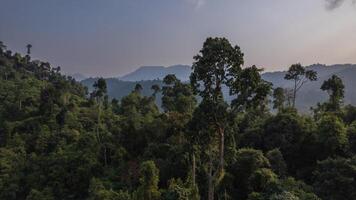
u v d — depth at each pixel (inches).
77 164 2491.4
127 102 3715.6
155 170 1594.5
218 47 1175.6
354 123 2023.9
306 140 2020.2
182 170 1877.5
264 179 1651.1
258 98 1217.4
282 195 1446.9
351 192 1542.8
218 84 1213.1
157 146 2161.7
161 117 2458.2
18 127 3501.5
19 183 2605.8
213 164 1434.5
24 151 3009.4
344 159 1667.1
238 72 1195.9
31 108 4072.3
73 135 3129.9
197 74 1210.6
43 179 2522.1
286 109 2352.4
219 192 1733.5
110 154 2546.8
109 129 3105.3
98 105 3959.2
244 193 1766.7
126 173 2186.3
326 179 1614.2
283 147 2033.7
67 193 2388.0
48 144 3083.2
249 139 2199.8
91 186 2124.8
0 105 4224.9
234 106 1230.9
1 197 2514.8
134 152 2471.7
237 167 1802.4
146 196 1551.4
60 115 3555.6
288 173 1946.4
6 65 6412.4
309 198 1476.4
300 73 3164.4
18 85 5113.2
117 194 1897.1
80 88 6166.3
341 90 2763.3
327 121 1935.3
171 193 1494.8
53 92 4001.0
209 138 1283.2
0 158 2874.0
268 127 2181.3
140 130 2493.8
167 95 3024.1
